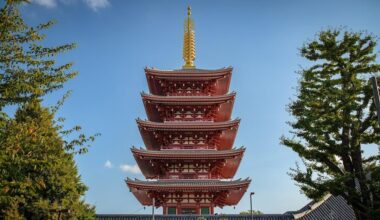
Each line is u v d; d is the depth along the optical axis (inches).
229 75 2033.7
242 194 1841.8
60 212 1179.9
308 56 952.3
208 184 1737.2
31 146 586.9
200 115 1977.1
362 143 879.7
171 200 1772.9
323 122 876.0
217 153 1775.3
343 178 823.1
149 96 1915.6
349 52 917.8
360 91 872.9
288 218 1547.7
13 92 547.8
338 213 1545.3
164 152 1785.2
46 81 574.9
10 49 557.9
